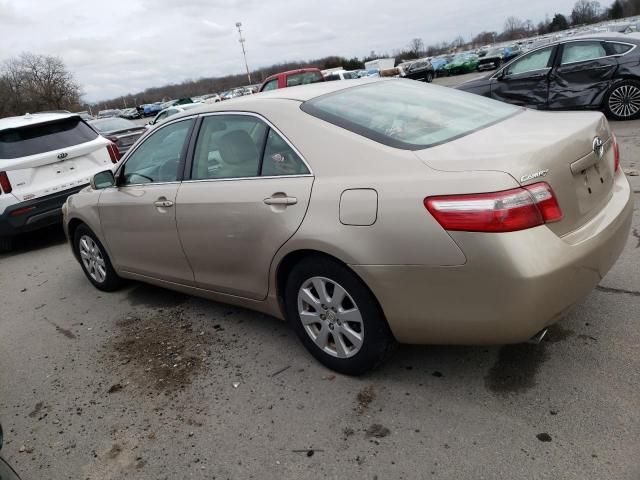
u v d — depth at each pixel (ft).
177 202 11.40
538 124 9.07
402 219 7.67
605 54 28.55
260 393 9.55
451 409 8.33
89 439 9.05
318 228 8.61
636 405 7.78
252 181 9.92
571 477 6.76
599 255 7.88
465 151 7.86
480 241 7.10
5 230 21.48
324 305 9.24
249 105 10.34
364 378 9.45
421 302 7.86
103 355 12.01
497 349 9.71
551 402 8.13
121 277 15.05
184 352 11.52
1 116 204.33
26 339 13.64
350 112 9.48
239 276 10.67
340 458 7.70
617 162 9.78
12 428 9.71
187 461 8.13
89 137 23.81
